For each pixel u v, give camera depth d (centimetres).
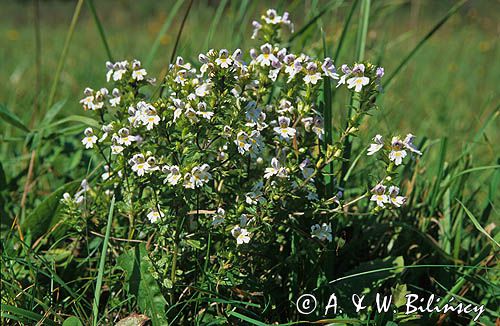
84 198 71
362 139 80
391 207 68
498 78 148
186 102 67
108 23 258
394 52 157
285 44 79
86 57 158
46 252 72
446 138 75
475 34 177
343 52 84
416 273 73
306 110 68
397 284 69
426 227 74
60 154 81
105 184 69
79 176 80
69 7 301
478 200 83
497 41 161
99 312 70
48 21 283
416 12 94
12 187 79
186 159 67
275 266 69
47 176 82
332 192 70
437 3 152
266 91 69
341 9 89
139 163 66
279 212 68
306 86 68
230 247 67
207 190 68
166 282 67
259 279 69
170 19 83
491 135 100
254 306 67
